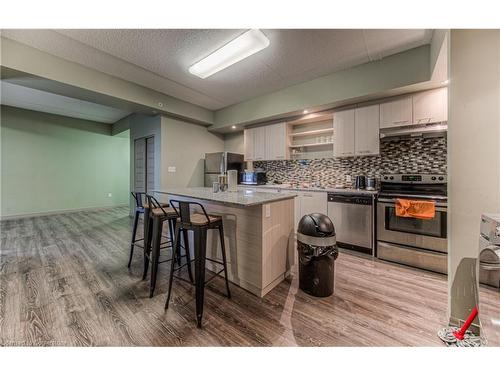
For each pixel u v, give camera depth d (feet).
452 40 4.81
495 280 3.53
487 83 4.54
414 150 9.96
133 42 7.82
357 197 9.68
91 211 20.75
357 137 10.58
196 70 9.71
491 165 4.55
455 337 4.53
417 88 8.60
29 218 17.11
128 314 5.46
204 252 5.54
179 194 7.94
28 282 7.04
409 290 6.65
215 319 5.32
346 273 7.80
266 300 6.15
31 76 8.34
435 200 7.77
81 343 4.48
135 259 9.12
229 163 15.61
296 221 11.98
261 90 12.41
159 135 14.37
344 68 9.78
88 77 9.68
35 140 17.81
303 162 13.98
